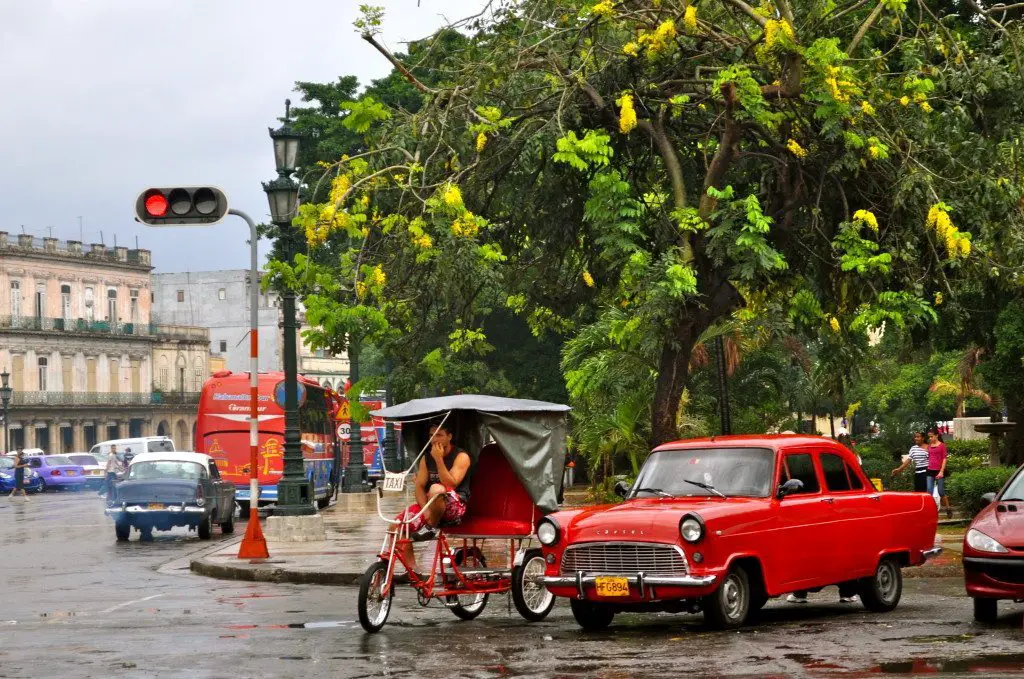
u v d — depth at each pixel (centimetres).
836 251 2003
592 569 1294
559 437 1447
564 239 2156
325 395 4469
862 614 1420
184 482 2953
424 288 2089
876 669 1016
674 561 1256
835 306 2069
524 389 5466
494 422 1397
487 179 2052
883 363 5825
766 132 2014
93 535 3166
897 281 2031
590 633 1298
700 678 995
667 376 1995
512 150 2028
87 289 10481
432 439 1393
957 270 2028
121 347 10750
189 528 3153
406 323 2117
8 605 1638
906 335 2450
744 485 1354
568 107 1984
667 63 2023
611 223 1908
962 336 2808
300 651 1176
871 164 2009
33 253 9894
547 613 1438
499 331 5462
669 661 1085
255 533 2141
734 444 1400
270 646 1209
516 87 2034
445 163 2038
